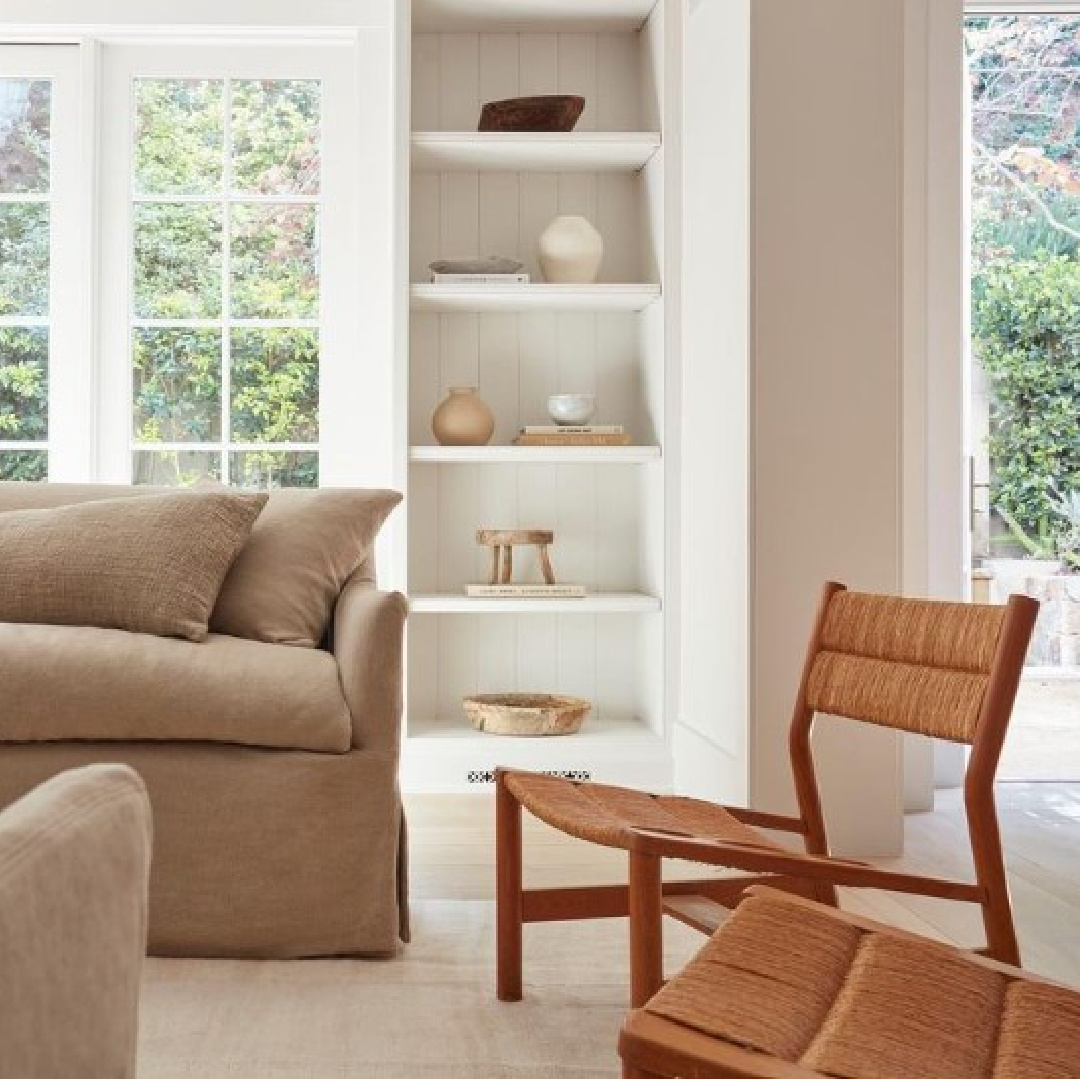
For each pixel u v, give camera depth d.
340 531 3.20
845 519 3.36
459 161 4.45
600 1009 2.28
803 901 1.47
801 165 3.35
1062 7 4.52
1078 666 5.90
